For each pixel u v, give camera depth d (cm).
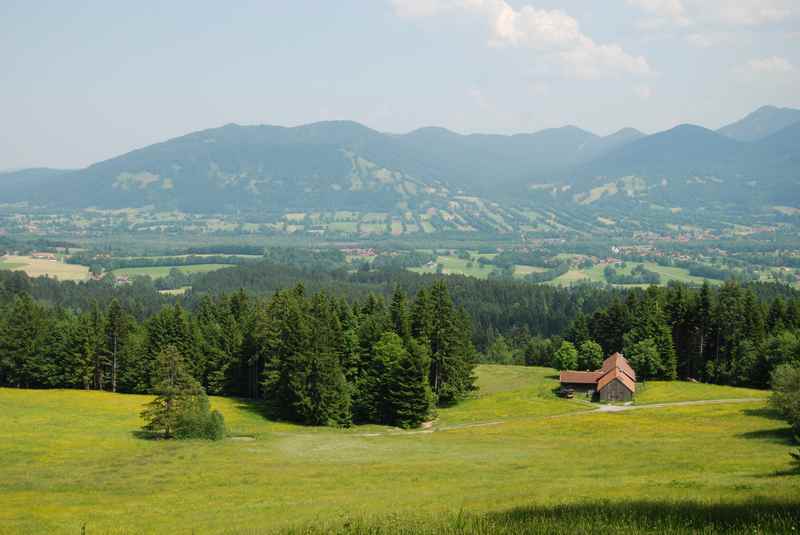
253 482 5059
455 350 10650
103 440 7075
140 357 11019
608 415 9038
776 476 4003
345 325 11300
